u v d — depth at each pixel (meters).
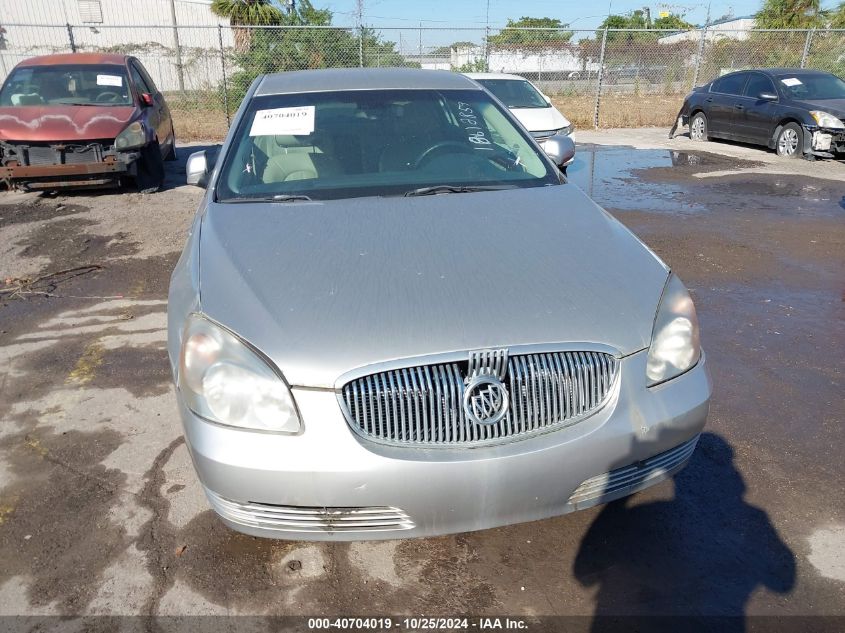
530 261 2.59
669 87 23.31
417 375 2.12
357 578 2.52
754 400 3.78
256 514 2.21
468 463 2.11
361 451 2.09
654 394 2.33
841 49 20.34
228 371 2.17
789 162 11.68
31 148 8.19
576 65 23.09
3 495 2.99
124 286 5.62
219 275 2.54
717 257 6.39
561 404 2.21
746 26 30.50
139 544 2.69
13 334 4.69
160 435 3.44
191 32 29.89
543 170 3.62
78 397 3.83
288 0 22.14
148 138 8.72
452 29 16.33
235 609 2.38
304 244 2.72
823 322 4.86
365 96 3.91
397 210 3.04
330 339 2.17
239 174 3.41
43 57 9.87
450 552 2.65
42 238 7.00
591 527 2.78
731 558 2.61
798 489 3.01
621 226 3.08
